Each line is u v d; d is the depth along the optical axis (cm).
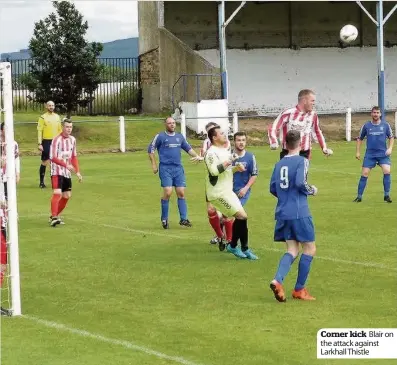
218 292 1421
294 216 1334
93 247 1842
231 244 1686
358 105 5925
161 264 1655
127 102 5525
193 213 2320
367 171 2438
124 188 2858
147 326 1223
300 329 1196
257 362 1059
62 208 2159
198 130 4588
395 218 2145
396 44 6028
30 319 1271
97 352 1107
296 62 5800
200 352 1100
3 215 1400
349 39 3138
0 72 1311
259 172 3238
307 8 5788
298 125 1853
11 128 1301
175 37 5231
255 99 5738
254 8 5697
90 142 4462
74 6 4738
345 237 1895
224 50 4662
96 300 1381
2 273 1392
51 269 1623
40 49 4706
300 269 1352
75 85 4759
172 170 2075
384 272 1546
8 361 1079
